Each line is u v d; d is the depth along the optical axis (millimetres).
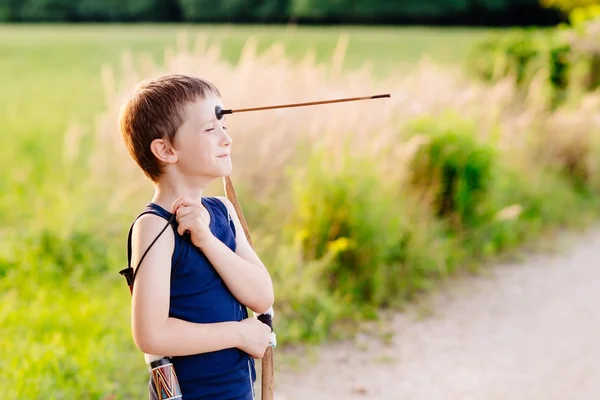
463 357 5098
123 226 6652
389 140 7043
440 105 8500
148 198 6922
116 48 22547
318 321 5266
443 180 7188
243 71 7344
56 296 5500
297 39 22578
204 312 2082
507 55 11406
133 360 4566
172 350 2012
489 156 7277
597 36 11602
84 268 6008
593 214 8789
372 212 6102
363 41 22531
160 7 35094
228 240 2211
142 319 1992
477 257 7176
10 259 6035
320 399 4438
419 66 9664
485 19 30625
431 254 6551
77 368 4301
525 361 5047
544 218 8312
